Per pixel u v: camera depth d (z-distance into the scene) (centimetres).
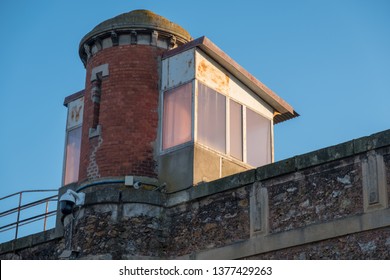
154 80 2698
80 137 3075
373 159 2117
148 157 2602
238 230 2339
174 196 2516
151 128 2641
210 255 2364
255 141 2905
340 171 2177
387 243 2025
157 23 2717
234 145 2772
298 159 2259
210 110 2686
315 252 2153
